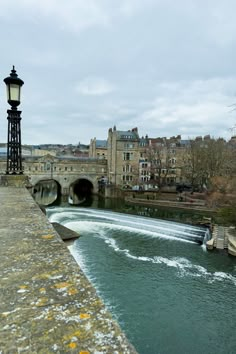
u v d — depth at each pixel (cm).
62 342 121
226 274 1956
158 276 1902
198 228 2927
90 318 139
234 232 2528
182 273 1958
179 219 3575
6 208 437
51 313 142
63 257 219
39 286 169
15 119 809
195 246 2555
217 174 4594
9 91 779
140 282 1806
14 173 823
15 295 157
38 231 297
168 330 1352
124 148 6400
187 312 1494
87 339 124
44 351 116
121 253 2317
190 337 1312
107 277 1862
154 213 4059
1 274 184
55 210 3969
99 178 6600
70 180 6209
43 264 203
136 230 3059
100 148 9400
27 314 140
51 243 255
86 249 2394
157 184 6172
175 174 7056
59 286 170
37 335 125
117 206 4784
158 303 1569
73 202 5578
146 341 1275
